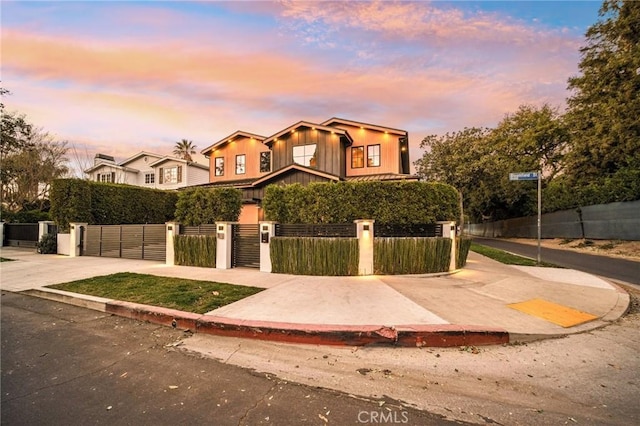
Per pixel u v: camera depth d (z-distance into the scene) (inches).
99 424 81.9
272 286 246.7
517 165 980.6
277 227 323.9
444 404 93.9
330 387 104.7
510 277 292.8
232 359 129.1
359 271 296.0
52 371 115.6
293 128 668.7
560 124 932.6
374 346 145.2
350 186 318.3
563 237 762.8
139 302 199.2
